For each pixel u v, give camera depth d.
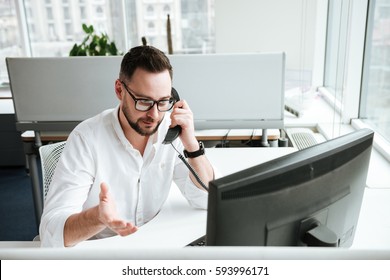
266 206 0.66
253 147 1.99
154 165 1.32
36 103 2.01
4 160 3.33
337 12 2.80
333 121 2.38
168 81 1.13
